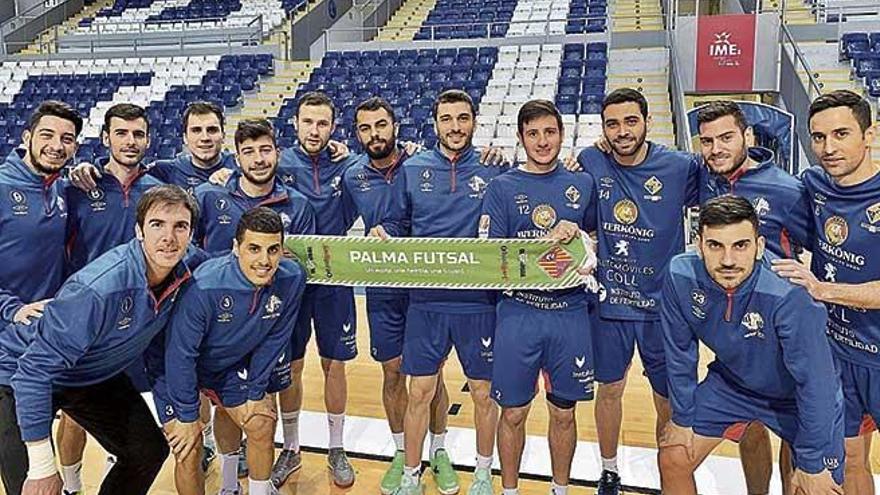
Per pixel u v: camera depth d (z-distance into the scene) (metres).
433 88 8.60
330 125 2.79
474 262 2.43
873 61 7.50
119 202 2.63
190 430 2.24
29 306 2.12
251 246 2.12
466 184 2.57
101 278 1.91
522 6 12.18
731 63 8.10
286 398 2.82
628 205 2.42
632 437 3.16
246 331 2.26
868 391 2.10
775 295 1.87
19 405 1.89
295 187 2.85
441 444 2.83
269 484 2.47
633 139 2.33
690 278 1.98
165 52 10.98
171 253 1.94
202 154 2.91
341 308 2.80
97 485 2.84
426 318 2.58
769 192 2.22
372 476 2.89
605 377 2.56
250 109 9.11
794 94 7.39
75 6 14.13
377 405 3.55
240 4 13.02
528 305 2.40
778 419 2.06
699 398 2.14
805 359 1.86
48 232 2.39
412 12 13.62
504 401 2.42
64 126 2.32
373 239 2.50
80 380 2.12
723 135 2.22
